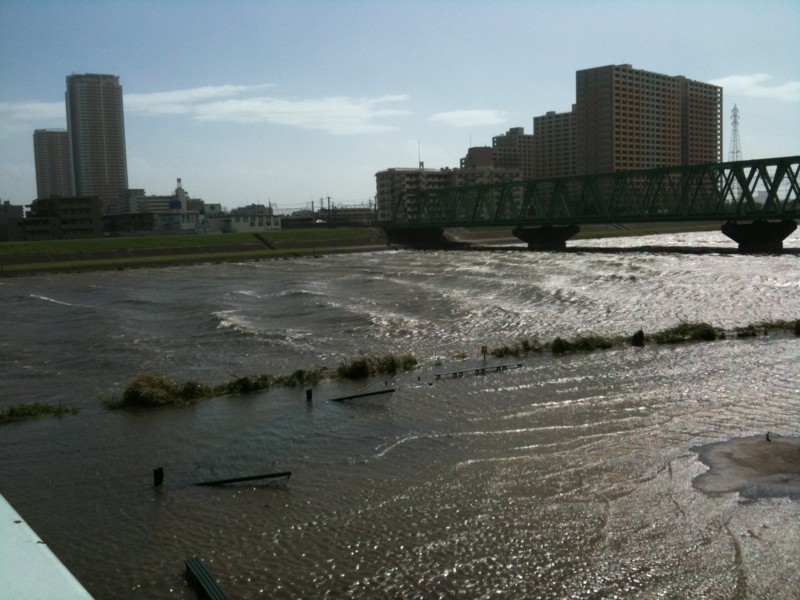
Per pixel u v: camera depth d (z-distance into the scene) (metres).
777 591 13.35
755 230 98.12
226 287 74.75
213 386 30.53
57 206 154.25
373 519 16.92
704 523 16.14
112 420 26.17
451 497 18.09
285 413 26.44
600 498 17.72
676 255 94.44
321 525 16.67
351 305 55.31
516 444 22.03
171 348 40.22
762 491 17.66
